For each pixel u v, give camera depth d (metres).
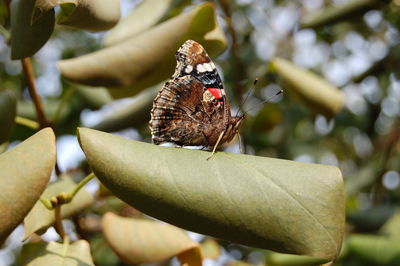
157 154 0.28
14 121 0.33
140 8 0.38
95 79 0.34
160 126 0.33
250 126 0.52
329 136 0.66
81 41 0.58
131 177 0.27
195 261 0.32
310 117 0.56
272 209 0.27
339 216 0.27
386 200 0.56
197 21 0.33
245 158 0.28
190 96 0.33
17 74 0.55
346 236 0.45
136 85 0.35
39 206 0.30
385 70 0.54
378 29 0.60
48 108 0.45
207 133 0.33
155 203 0.27
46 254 0.28
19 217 0.26
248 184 0.27
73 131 0.46
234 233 0.27
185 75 0.33
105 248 0.43
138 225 0.32
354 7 0.45
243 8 0.58
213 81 0.33
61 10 0.30
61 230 0.30
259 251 0.45
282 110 0.56
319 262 0.34
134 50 0.34
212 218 0.27
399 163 0.59
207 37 0.34
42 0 0.29
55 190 0.32
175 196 0.27
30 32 0.30
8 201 0.26
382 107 0.61
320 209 0.27
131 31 0.37
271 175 0.28
